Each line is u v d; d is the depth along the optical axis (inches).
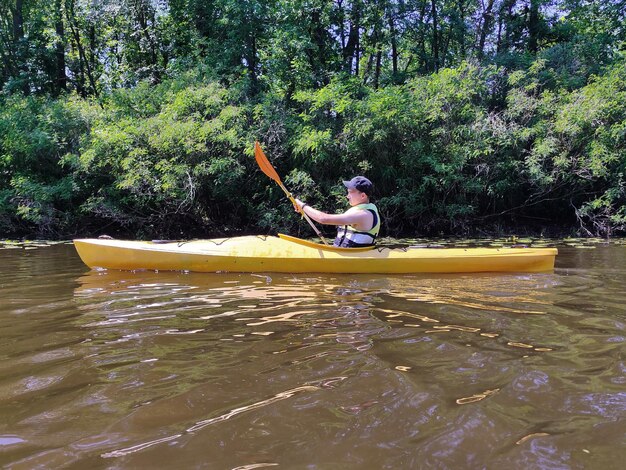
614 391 61.5
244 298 121.3
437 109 357.1
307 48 482.9
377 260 162.7
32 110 413.7
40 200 361.7
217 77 418.9
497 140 361.7
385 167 382.0
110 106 418.6
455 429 51.4
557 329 91.0
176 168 347.9
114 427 52.5
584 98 350.3
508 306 111.5
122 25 571.2
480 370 69.0
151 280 149.0
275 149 375.9
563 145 359.6
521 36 549.3
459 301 117.2
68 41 624.7
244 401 58.9
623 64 365.1
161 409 56.9
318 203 386.0
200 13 529.3
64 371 69.9
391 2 512.7
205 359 74.5
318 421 53.4
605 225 362.3
